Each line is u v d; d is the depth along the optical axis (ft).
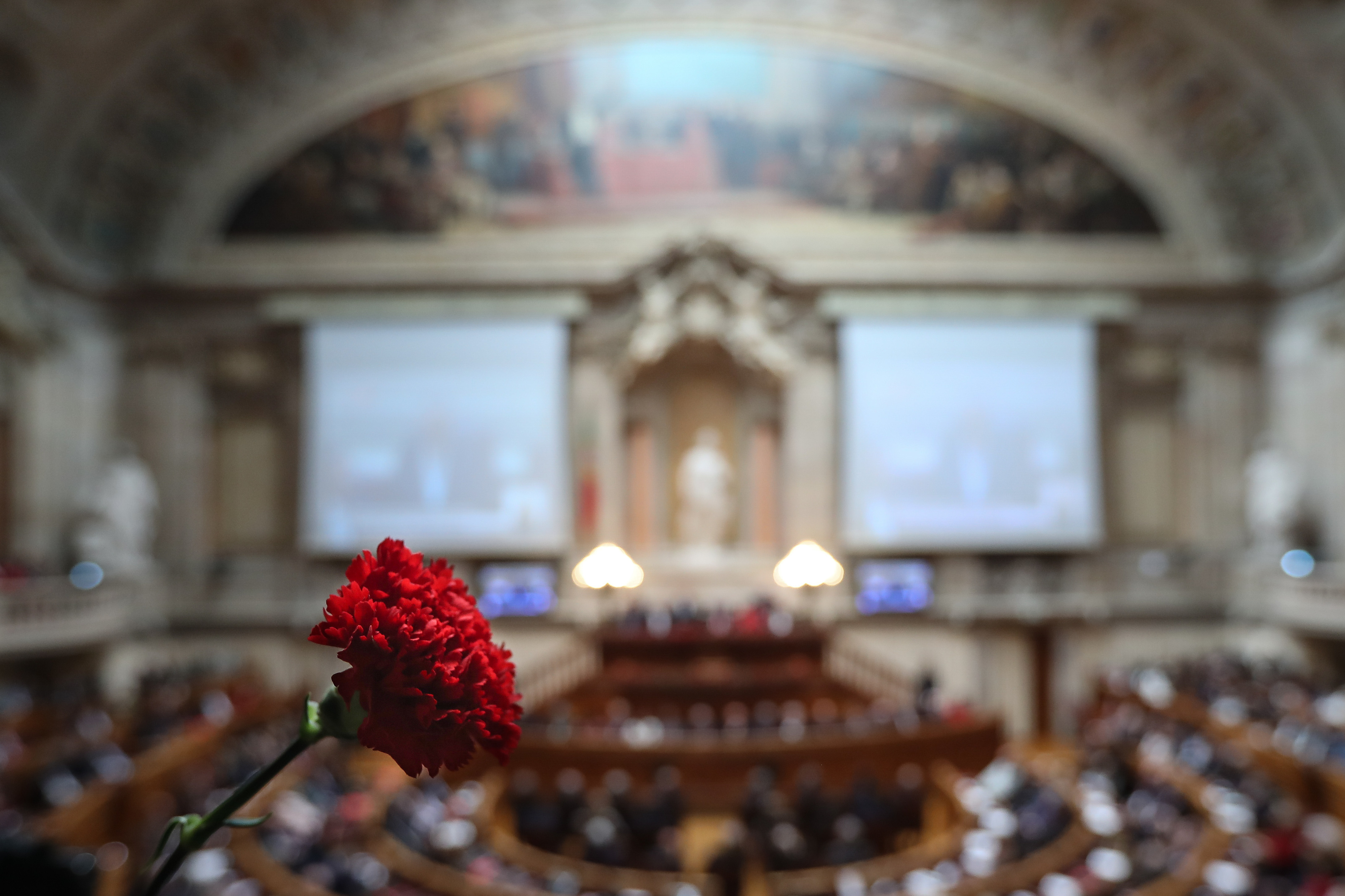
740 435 87.61
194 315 82.53
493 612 81.05
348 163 83.41
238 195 83.10
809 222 83.87
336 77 82.94
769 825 44.73
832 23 83.82
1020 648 81.56
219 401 83.46
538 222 83.61
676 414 87.97
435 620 4.77
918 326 82.58
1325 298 78.89
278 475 83.41
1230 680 67.77
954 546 82.02
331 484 81.87
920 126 84.43
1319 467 79.41
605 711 62.03
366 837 39.50
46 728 55.77
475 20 82.99
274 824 39.91
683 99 84.28
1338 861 36.70
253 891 31.68
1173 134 84.12
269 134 82.94
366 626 4.71
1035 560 83.15
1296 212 82.48
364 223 83.41
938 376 82.53
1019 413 82.69
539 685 73.15
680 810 49.19
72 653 71.46
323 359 82.17
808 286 82.43
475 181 83.76
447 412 82.12
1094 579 82.43
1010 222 84.43
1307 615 73.20
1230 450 83.92
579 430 82.48
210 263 82.74
